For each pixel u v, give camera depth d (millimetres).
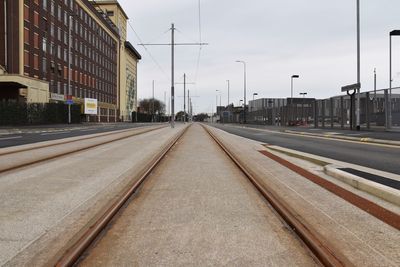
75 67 71938
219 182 8953
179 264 4020
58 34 63125
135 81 135625
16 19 49188
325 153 14836
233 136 28938
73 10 70625
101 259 4203
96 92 86000
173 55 45875
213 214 6043
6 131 31719
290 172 10539
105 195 7375
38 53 55438
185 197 7309
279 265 4016
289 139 24531
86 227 5188
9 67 48406
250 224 5504
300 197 7215
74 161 12594
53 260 4078
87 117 74438
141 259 4176
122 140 23094
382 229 5168
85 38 77875
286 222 5621
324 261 4035
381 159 12609
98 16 87062
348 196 7207
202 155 15008
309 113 47188
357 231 5082
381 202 6723
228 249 4465
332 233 4996
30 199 6992
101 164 11938
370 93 29406
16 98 46781
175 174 10156
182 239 4820
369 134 25047
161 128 46781
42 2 56719
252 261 4109
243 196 7422
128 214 6070
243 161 12898
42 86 53031
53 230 5160
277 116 54812
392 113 26109
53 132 31844
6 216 5840
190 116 131500
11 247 4520
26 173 9977
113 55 102312
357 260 4094
